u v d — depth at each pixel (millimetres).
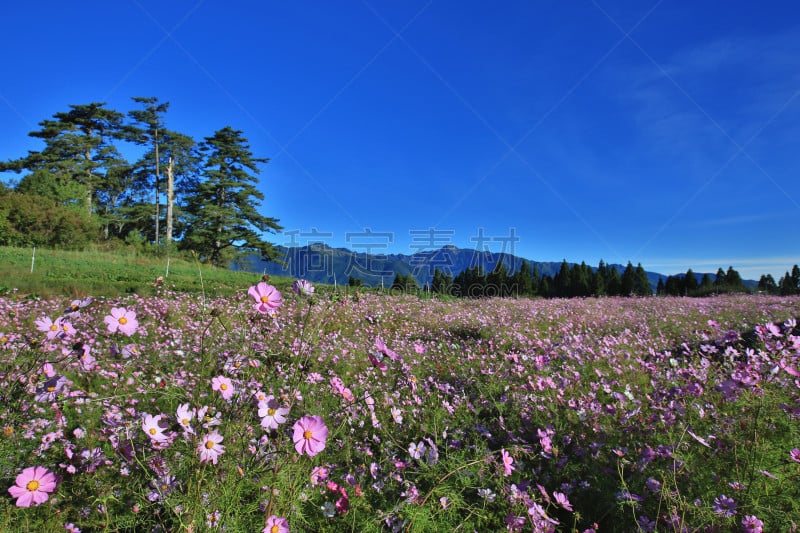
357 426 2869
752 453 2221
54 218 28516
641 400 3400
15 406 1784
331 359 4523
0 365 2074
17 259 18938
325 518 1917
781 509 1933
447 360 5430
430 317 9727
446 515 1976
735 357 4086
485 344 6723
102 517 1722
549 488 2377
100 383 3158
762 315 9766
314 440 1462
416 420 3223
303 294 2102
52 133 38656
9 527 1559
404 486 2154
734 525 1868
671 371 4094
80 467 1912
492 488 2297
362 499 2016
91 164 38844
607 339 6199
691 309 11414
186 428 1524
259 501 1628
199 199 37969
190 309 7555
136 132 37906
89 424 2348
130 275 16953
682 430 2533
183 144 39094
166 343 4965
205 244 36562
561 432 2855
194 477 1509
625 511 2074
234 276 21422
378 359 1901
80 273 16359
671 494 1964
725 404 2822
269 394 1862
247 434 1689
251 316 2367
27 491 1393
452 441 2713
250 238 38438
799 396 2730
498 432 3043
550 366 4570
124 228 40469
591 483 2355
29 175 35000
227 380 1724
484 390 3787
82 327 5207
